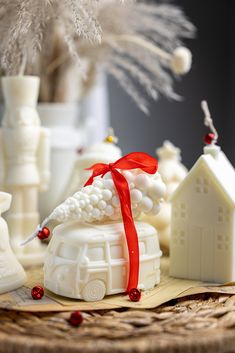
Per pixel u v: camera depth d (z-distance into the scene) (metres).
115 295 0.50
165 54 0.72
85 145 0.83
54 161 0.72
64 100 0.75
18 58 0.58
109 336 0.42
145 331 0.42
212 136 0.56
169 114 1.04
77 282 0.48
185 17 1.03
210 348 0.40
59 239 0.50
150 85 0.75
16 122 0.60
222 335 0.41
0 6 0.57
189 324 0.44
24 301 0.48
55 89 0.74
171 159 0.68
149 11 0.75
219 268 0.54
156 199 0.52
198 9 1.05
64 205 0.49
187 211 0.55
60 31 0.70
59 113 0.72
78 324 0.44
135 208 0.52
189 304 0.49
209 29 1.06
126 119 1.00
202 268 0.55
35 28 0.55
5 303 0.47
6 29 0.57
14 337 0.41
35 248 0.62
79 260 0.48
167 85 0.78
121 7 0.71
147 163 0.52
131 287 0.49
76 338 0.41
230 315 0.46
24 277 0.53
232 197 0.53
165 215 0.64
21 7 0.54
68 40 0.58
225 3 1.07
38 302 0.48
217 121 1.09
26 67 0.66
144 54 0.76
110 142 0.65
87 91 0.81
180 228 0.55
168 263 0.61
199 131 1.07
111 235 0.49
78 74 0.76
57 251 0.50
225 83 1.09
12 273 0.51
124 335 0.42
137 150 1.02
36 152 0.63
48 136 0.63
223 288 0.52
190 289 0.51
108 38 0.73
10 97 0.60
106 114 0.91
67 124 0.74
